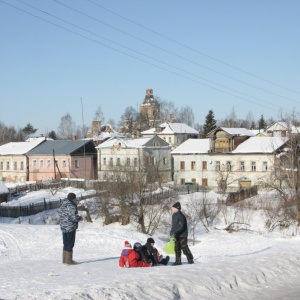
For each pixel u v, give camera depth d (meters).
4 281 12.92
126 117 173.62
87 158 93.81
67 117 177.25
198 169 83.12
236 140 81.69
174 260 19.06
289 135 50.81
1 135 162.50
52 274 13.85
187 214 46.28
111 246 27.14
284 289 13.38
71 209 16.47
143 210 43.28
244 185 78.00
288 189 52.59
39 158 94.38
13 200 70.31
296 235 39.41
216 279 13.28
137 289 11.39
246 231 43.19
